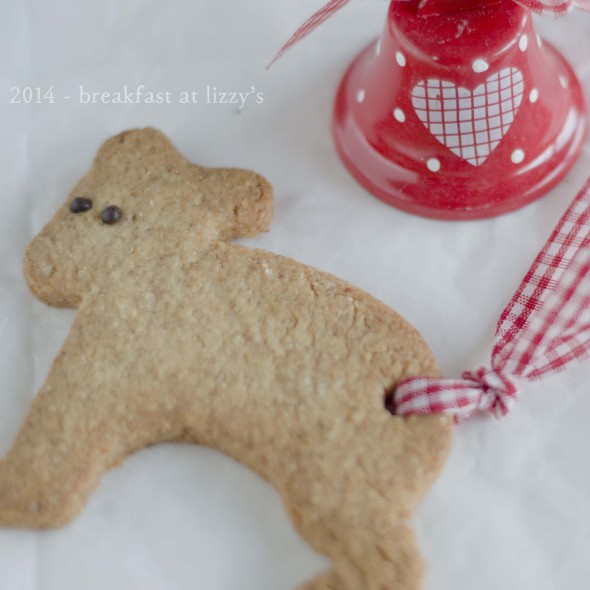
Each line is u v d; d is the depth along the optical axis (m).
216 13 0.31
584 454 0.25
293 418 0.25
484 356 0.26
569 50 0.29
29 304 0.27
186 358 0.26
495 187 0.27
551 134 0.27
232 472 0.26
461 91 0.26
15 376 0.27
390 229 0.28
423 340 0.26
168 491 0.26
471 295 0.27
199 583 0.25
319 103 0.29
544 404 0.26
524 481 0.25
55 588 0.25
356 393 0.25
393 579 0.24
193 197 0.27
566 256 0.27
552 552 0.25
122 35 0.30
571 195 0.28
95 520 0.25
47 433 0.25
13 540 0.25
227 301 0.26
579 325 0.26
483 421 0.26
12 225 0.28
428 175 0.27
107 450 0.25
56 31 0.31
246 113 0.29
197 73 0.30
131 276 0.26
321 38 0.30
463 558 0.25
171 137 0.29
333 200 0.28
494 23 0.25
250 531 0.25
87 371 0.26
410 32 0.25
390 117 0.27
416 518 0.25
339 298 0.26
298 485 0.25
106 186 0.28
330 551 0.24
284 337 0.26
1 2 0.31
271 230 0.28
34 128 0.29
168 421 0.25
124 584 0.25
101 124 0.29
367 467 0.25
